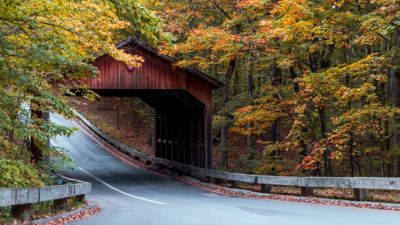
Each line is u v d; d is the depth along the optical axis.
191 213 12.38
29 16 10.26
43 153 14.29
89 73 15.70
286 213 11.81
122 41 21.91
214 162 31.94
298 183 16.22
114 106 50.72
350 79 19.66
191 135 25.94
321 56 21.12
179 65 22.08
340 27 16.03
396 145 18.77
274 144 21.06
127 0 8.77
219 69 33.00
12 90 12.22
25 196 9.82
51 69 13.04
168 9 23.19
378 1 14.40
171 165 27.36
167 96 26.98
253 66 22.34
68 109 12.66
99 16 12.06
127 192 19.73
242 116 21.27
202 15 24.83
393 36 18.03
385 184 12.85
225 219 10.97
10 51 10.62
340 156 17.31
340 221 10.12
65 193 12.29
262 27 19.09
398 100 17.55
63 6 10.45
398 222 9.83
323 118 19.97
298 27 15.79
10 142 13.60
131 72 22.44
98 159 33.75
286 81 23.45
